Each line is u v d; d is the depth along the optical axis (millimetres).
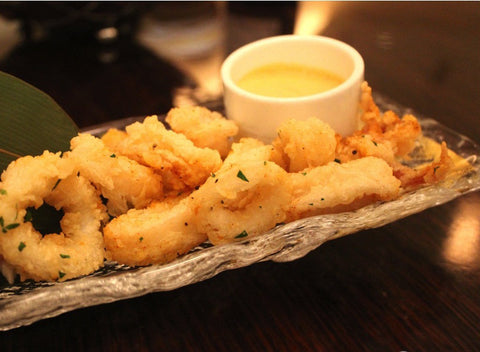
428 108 335
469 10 440
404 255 239
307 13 474
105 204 259
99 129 313
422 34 418
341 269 235
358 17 457
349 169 238
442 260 235
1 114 250
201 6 500
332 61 296
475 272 228
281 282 232
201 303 226
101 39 455
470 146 280
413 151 292
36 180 220
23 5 428
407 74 371
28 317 209
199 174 248
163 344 211
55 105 261
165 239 229
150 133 253
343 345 205
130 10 443
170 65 420
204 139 272
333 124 278
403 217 251
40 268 219
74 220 235
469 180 259
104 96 388
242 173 219
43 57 445
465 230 248
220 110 333
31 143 253
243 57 296
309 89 293
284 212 232
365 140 260
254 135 284
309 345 206
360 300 221
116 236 226
